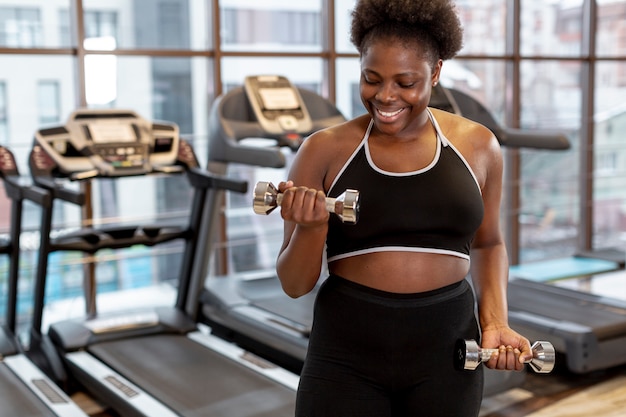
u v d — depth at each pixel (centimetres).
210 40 479
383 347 135
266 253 534
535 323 375
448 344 137
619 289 545
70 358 353
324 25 520
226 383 312
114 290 482
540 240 630
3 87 428
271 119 405
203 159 497
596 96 645
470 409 141
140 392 306
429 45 131
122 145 368
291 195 126
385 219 134
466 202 136
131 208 480
